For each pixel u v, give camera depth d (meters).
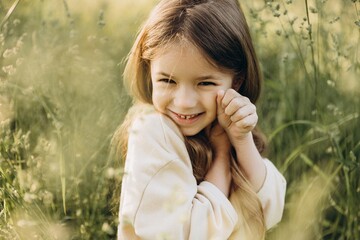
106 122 2.61
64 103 2.67
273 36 3.21
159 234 1.78
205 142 2.04
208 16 1.92
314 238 2.64
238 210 2.03
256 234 2.06
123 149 2.22
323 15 2.88
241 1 3.00
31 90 2.46
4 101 2.37
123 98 2.66
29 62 2.68
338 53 2.60
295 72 3.19
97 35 3.40
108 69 3.00
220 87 1.93
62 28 3.16
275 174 2.15
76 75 2.83
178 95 1.89
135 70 2.07
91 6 3.65
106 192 2.31
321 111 2.65
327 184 2.61
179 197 1.67
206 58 1.87
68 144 2.44
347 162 2.53
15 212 2.03
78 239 2.18
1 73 2.65
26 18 3.20
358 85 2.90
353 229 2.63
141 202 1.88
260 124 2.95
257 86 2.11
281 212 2.16
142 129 1.94
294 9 3.27
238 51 1.98
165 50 1.87
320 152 2.93
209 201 1.92
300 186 2.75
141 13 3.06
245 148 2.04
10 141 2.22
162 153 1.90
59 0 3.24
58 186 2.33
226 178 2.05
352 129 2.73
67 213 2.34
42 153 2.26
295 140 2.99
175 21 1.90
